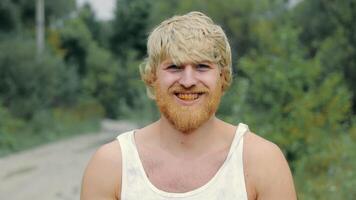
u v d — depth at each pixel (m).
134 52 62.19
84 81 56.03
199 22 2.51
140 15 65.44
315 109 11.97
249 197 2.52
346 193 8.96
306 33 25.02
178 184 2.50
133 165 2.55
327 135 11.77
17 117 31.59
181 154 2.55
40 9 37.97
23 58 33.03
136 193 2.52
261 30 17.47
